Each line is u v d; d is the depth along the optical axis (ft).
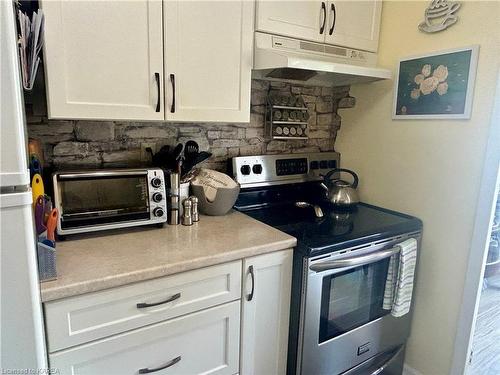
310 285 4.36
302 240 4.41
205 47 4.45
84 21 3.66
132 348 3.53
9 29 1.95
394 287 5.20
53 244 3.09
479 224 4.87
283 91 6.45
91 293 3.18
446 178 5.22
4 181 2.04
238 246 4.06
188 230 4.61
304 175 6.57
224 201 5.20
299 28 5.12
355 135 6.69
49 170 4.47
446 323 5.40
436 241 5.43
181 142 5.60
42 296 2.90
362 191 6.63
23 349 2.24
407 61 5.57
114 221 4.26
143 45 4.03
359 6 5.67
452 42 4.99
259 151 6.41
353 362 5.15
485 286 9.37
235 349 4.27
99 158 4.98
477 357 6.73
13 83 2.00
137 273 3.34
